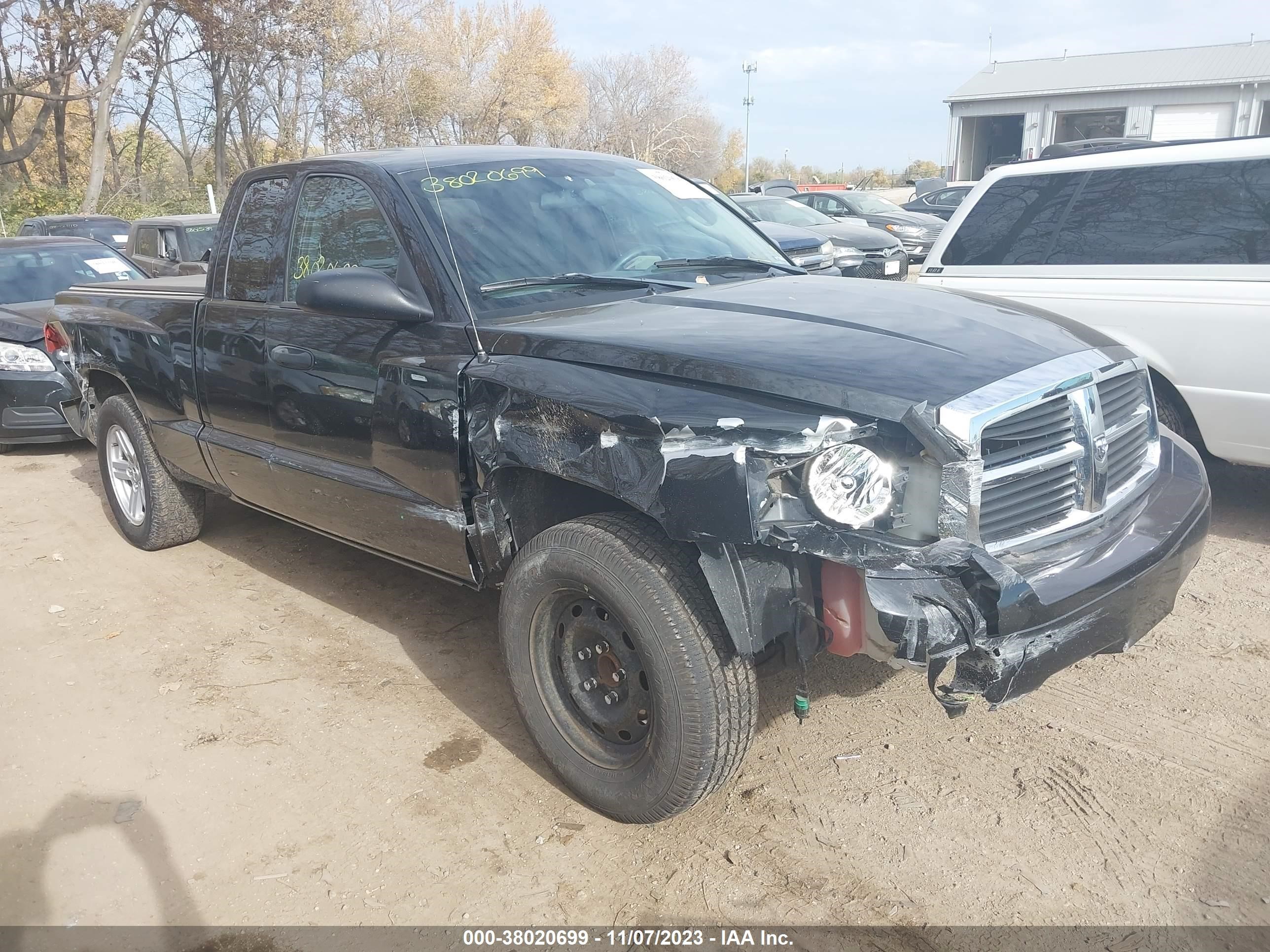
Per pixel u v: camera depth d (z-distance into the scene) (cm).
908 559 237
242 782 333
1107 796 304
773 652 268
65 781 338
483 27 4250
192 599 485
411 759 342
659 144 5747
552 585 293
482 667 405
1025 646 243
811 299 335
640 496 261
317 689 392
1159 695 358
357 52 3319
